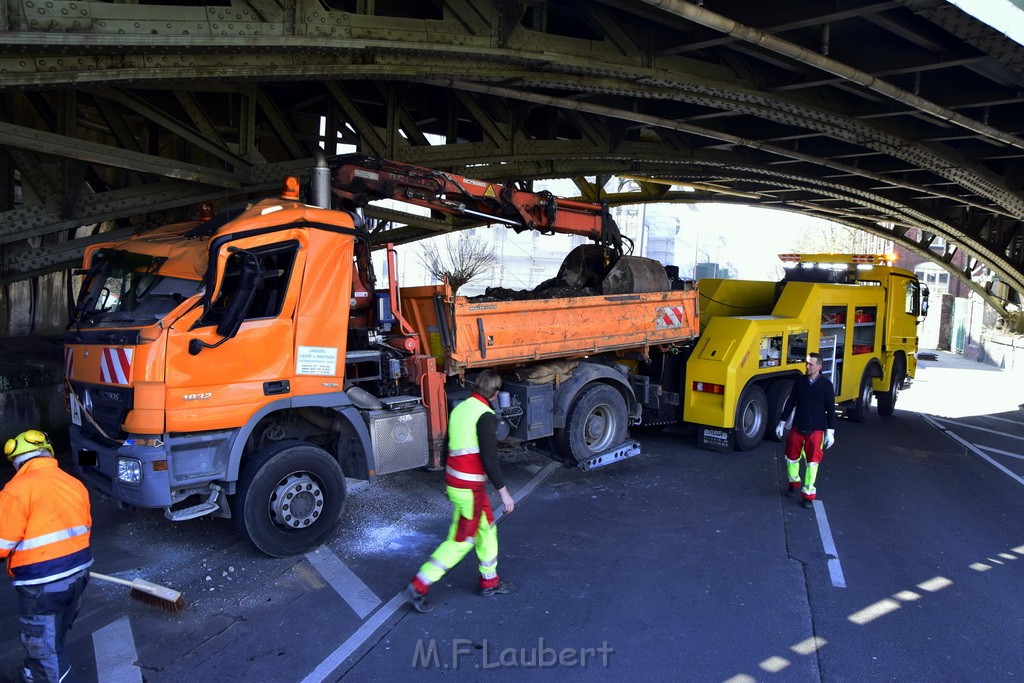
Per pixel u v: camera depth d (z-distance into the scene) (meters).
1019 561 6.11
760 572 5.58
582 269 9.58
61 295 11.52
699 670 4.10
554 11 10.24
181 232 6.32
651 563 5.70
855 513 7.28
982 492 8.47
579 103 12.34
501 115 13.26
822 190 21.95
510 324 7.41
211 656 4.15
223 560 5.57
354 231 6.04
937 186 19.16
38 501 3.42
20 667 3.94
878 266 13.64
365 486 7.65
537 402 7.84
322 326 5.81
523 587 5.19
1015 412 16.53
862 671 4.14
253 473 5.41
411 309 7.36
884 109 12.55
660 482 8.15
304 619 4.64
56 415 8.96
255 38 6.79
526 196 8.63
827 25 9.33
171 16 6.34
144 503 4.97
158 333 4.97
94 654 4.14
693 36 10.03
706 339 9.92
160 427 4.98
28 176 8.41
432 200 7.91
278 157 14.53
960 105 10.98
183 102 9.47
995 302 29.41
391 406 6.36
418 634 4.46
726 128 15.91
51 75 6.18
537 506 7.11
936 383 22.11
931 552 6.22
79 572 3.54
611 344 8.64
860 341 12.94
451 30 8.09
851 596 5.20
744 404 9.73
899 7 8.54
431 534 6.24
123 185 11.98
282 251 5.55
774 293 12.05
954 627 4.76
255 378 5.43
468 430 4.82
